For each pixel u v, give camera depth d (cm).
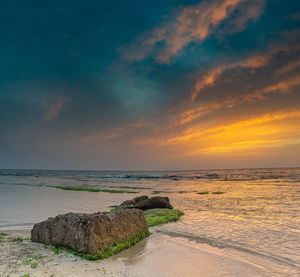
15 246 828
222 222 1288
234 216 1458
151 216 1473
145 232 1023
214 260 729
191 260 729
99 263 691
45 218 1493
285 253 789
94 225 775
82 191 3331
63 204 2103
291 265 688
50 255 738
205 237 1000
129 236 912
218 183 5162
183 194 3031
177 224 1261
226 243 910
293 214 1476
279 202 2064
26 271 600
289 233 1033
